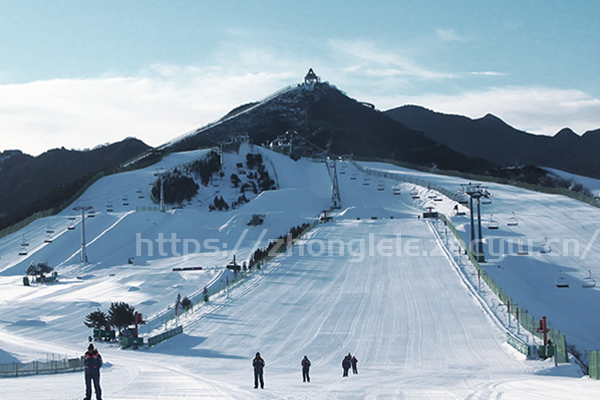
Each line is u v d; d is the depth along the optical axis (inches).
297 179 6752.0
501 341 1923.0
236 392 1061.8
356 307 2422.5
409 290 2637.8
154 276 3282.5
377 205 5521.7
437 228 3949.3
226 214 4909.0
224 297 2696.9
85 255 4101.9
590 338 2319.1
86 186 6146.7
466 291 2573.8
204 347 2015.3
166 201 5654.5
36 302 2915.8
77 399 927.7
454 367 1603.1
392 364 1668.3
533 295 2753.4
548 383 1253.1
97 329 2297.0
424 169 7406.5
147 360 1804.9
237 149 7386.8
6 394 1008.9
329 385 1211.9
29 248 4475.9
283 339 2053.4
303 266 3186.5
